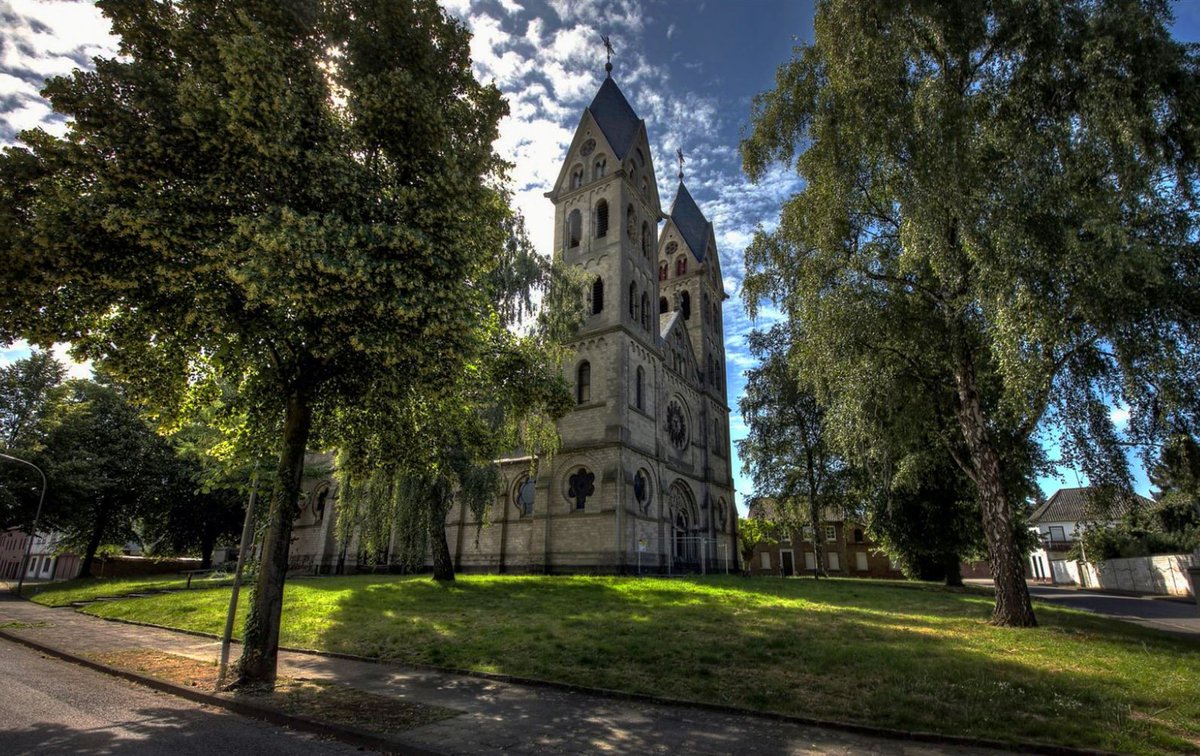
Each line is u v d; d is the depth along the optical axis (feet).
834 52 57.57
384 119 37.78
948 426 71.31
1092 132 46.44
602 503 106.83
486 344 57.93
